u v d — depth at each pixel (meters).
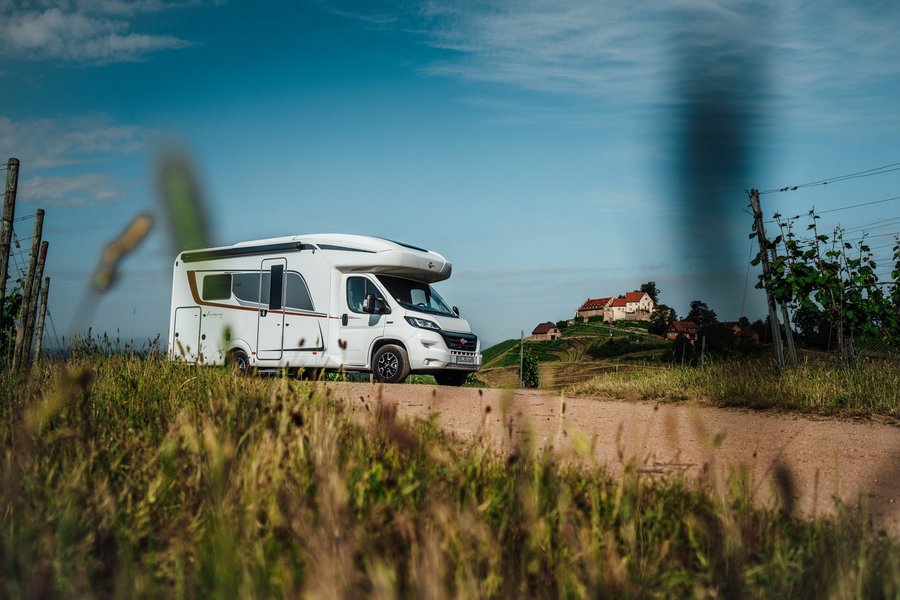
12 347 7.28
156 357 7.06
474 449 3.71
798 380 9.47
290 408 4.16
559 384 11.25
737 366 10.66
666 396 9.87
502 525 2.58
